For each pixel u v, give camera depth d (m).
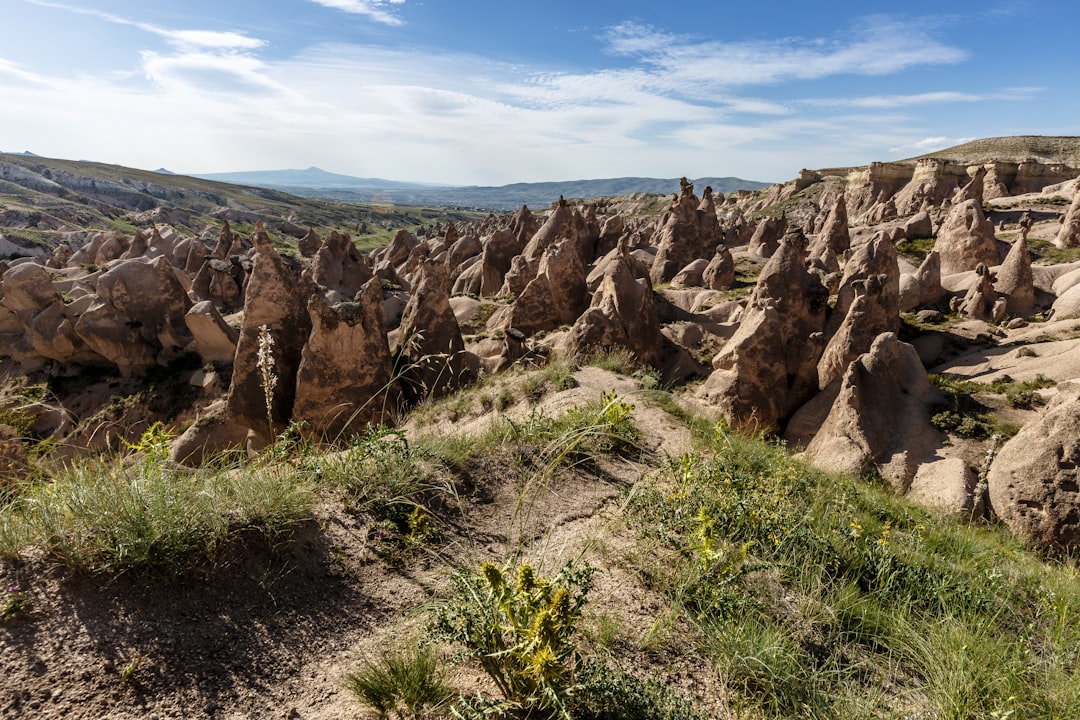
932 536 7.41
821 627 4.40
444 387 15.49
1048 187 58.78
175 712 3.07
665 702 3.27
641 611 4.25
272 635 3.70
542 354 18.88
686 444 8.21
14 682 3.02
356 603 4.11
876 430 14.66
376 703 3.22
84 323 23.53
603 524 5.52
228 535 4.21
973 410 15.93
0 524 3.87
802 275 23.50
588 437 7.22
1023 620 5.11
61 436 14.28
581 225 46.47
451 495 5.69
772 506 5.93
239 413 14.98
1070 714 3.56
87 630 3.41
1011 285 29.45
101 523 3.85
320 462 5.56
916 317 28.98
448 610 3.62
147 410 22.50
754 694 3.59
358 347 13.99
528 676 3.19
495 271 40.62
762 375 16.67
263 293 15.09
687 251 41.44
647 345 20.78
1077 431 10.25
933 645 4.16
